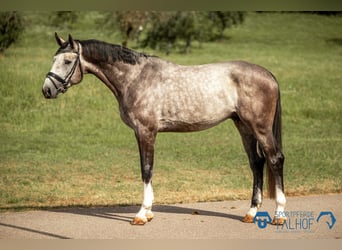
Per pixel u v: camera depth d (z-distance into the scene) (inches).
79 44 322.3
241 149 626.8
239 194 416.8
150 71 320.5
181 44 1711.4
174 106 314.2
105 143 660.1
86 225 320.2
